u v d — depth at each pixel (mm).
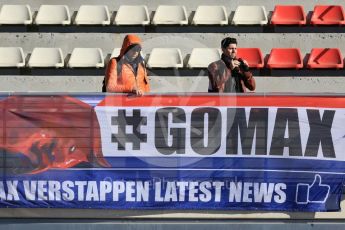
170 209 25250
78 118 25078
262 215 25312
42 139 25062
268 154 25172
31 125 25078
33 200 25141
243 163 25188
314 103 25125
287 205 25203
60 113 25094
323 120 25109
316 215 25391
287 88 41438
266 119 25141
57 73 41281
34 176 25109
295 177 25188
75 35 42375
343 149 25125
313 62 41719
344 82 41625
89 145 25078
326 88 41562
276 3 44344
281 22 42562
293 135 25141
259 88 41281
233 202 25219
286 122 25141
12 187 25141
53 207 25156
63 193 25141
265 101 25141
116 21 42156
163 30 42562
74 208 25234
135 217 25328
